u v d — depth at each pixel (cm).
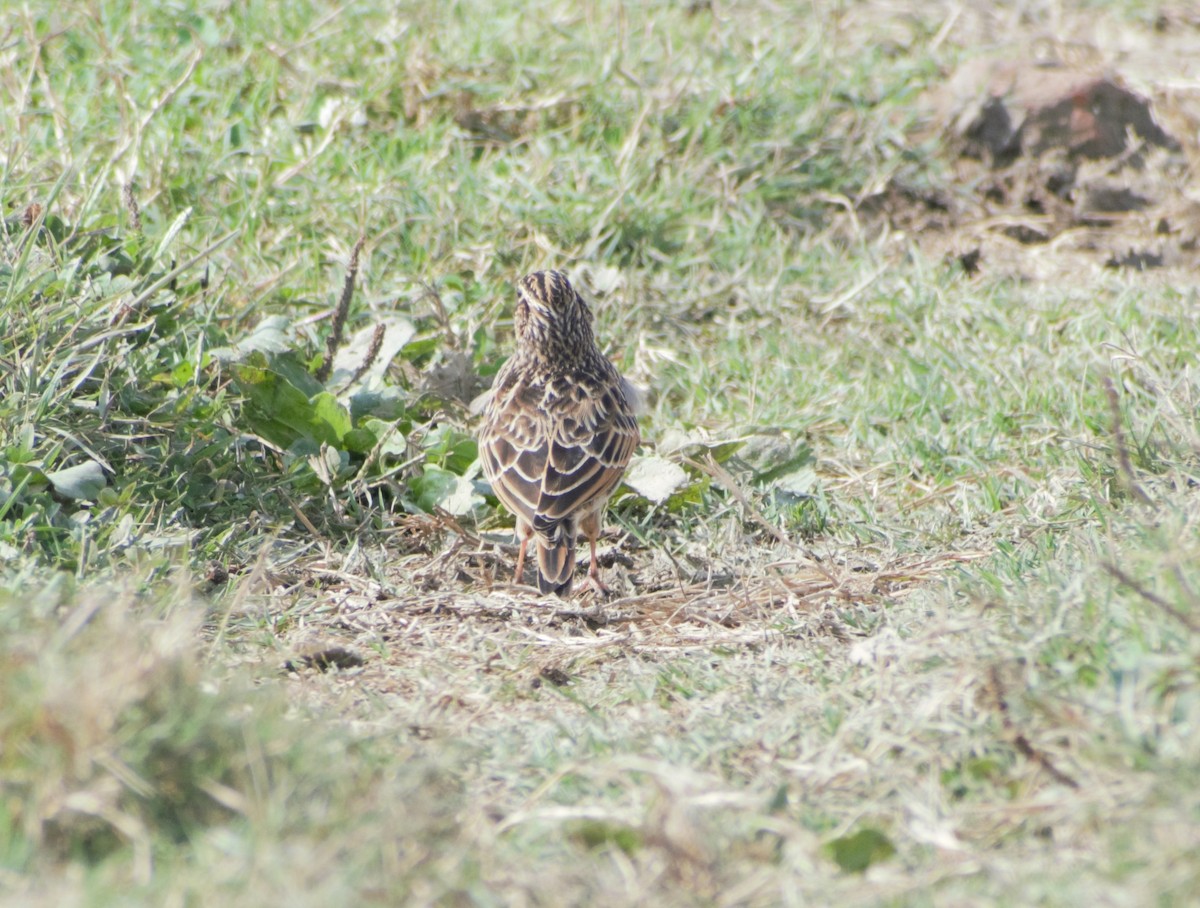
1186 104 1902
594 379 1099
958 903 547
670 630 936
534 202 1528
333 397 1123
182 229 1393
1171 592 712
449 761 662
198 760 594
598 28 1856
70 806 557
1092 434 1155
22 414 977
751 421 1278
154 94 1583
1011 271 1594
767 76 1781
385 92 1686
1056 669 679
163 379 1101
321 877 534
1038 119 1739
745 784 655
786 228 1641
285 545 1029
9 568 846
